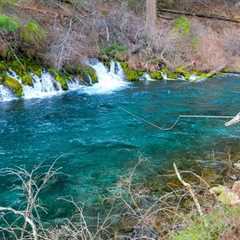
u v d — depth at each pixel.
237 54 25.58
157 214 7.78
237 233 5.78
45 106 15.98
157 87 19.98
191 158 11.31
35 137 12.83
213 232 5.91
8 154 11.51
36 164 10.91
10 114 14.81
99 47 21.44
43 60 18.31
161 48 23.02
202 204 7.68
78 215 8.24
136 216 7.74
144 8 25.95
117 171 10.49
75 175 10.28
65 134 13.19
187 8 28.44
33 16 20.59
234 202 6.67
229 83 21.42
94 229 7.68
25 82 17.20
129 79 20.92
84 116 15.04
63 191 9.37
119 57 21.56
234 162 10.94
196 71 23.11
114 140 12.80
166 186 9.42
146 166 10.75
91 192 9.30
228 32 27.45
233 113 15.91
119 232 7.53
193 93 19.02
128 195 8.86
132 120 14.80
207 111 16.14
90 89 18.86
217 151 11.85
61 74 18.61
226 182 9.51
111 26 22.75
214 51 24.77
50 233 6.94
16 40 18.00
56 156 11.48
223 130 13.76
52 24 20.61
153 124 14.05
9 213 8.36
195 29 25.94
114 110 15.91
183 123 14.54
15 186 9.58
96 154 11.66
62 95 17.64
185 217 6.91
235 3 30.27
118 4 25.16
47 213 8.38
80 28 21.44
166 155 11.58
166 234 6.96
